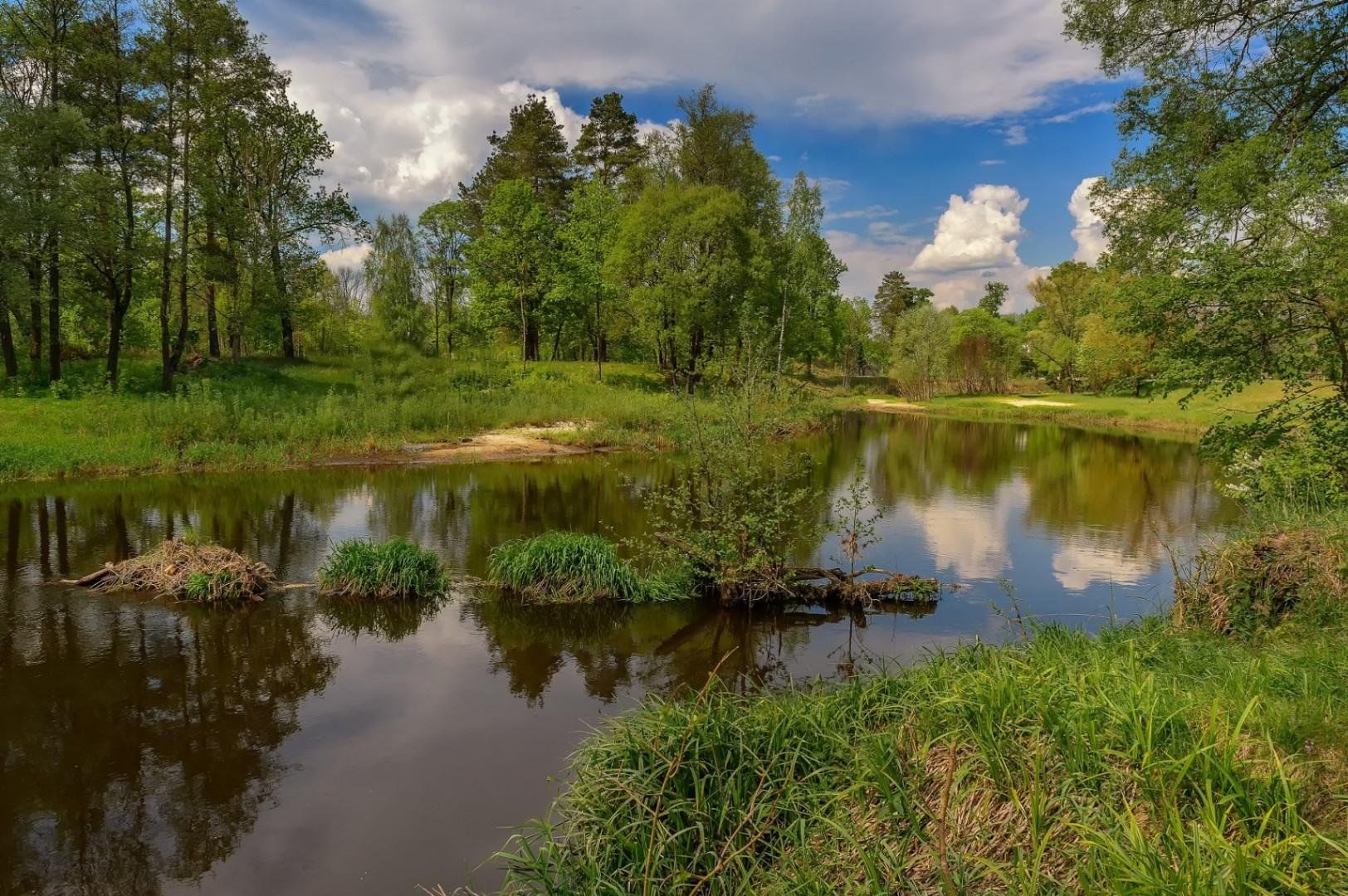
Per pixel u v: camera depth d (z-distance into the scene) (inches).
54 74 896.9
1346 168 366.3
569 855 151.6
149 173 937.5
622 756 172.2
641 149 1764.3
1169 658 209.9
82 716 240.2
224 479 676.7
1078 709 150.1
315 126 1222.3
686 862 140.9
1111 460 924.6
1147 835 115.0
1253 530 273.3
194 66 962.1
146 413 786.8
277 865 169.0
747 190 1533.0
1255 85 414.6
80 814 189.0
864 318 2827.3
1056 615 343.0
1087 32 451.5
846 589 362.3
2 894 160.2
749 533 370.9
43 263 869.8
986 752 144.6
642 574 401.7
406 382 1067.3
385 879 164.2
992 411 1752.0
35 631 310.8
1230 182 319.6
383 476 714.2
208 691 259.6
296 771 209.2
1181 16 416.5
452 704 252.2
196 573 353.7
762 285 1405.0
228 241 1133.7
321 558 428.8
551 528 509.7
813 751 172.4
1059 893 108.5
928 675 208.2
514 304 1501.0
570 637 317.4
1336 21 377.1
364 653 296.2
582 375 1423.5
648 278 1427.2
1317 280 284.8
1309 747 124.2
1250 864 97.4
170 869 168.2
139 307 1379.2
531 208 1448.1
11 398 825.5
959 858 121.3
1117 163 451.2
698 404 414.3
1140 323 344.5
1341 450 302.8
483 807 191.0
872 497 652.1
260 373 1113.4
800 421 394.9
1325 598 223.9
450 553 445.1
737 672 279.7
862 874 128.2
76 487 617.3
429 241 1644.9
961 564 433.4
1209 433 352.8
